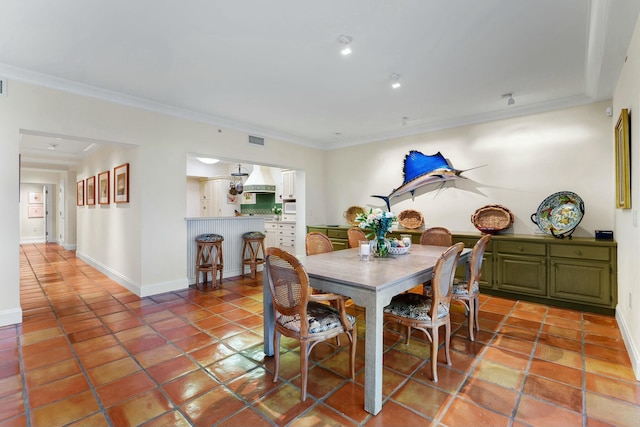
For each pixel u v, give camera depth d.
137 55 2.70
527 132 4.07
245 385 2.04
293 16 2.15
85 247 6.40
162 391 1.97
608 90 3.28
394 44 2.52
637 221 2.17
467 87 3.40
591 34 2.32
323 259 2.71
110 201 4.91
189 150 4.32
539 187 3.99
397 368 2.26
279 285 2.00
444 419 1.71
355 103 3.90
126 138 3.72
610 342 2.63
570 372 2.17
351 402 1.87
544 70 2.98
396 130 5.19
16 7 2.04
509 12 2.10
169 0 1.98
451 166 4.71
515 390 1.97
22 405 1.83
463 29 2.30
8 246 3.01
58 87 3.21
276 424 1.68
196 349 2.54
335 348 2.59
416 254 2.96
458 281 2.97
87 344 2.62
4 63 2.83
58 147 5.82
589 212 3.67
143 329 2.95
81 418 1.72
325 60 2.80
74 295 4.03
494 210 4.27
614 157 3.29
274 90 3.49
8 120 2.96
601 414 1.74
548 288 3.57
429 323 2.09
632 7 1.92
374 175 5.66
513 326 3.00
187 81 3.25
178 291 4.23
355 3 2.02
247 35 2.39
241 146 4.93
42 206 10.44
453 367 2.26
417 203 5.09
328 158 6.37
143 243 3.93
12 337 2.75
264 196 8.20
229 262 5.16
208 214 9.10
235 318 3.24
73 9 2.07
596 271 3.28
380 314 1.82
